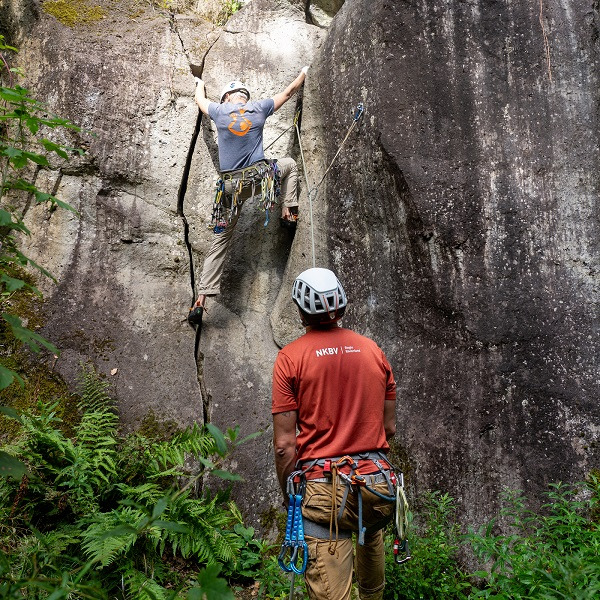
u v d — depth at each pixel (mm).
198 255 4551
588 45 3818
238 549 3578
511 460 3596
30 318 4086
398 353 3998
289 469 2506
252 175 4191
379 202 4039
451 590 3139
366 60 4090
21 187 2117
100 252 4312
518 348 3666
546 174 3764
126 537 3135
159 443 4008
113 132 4383
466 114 3859
